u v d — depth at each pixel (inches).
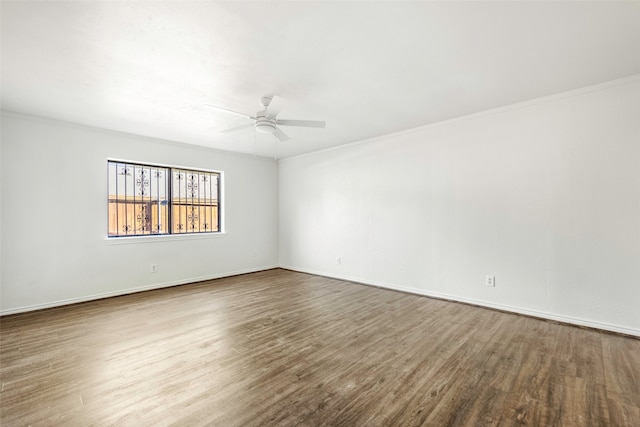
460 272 151.9
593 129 116.1
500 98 127.6
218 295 167.6
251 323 124.2
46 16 71.3
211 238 209.5
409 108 137.7
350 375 83.7
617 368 86.7
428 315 133.0
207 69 99.0
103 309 143.2
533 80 110.8
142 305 149.4
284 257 249.9
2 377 83.4
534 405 70.4
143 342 106.0
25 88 111.8
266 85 111.6
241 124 155.4
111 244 165.3
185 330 117.0
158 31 78.5
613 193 112.6
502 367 87.7
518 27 79.4
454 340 106.6
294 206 240.4
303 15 73.1
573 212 120.5
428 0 68.6
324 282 199.3
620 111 111.0
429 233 163.0
